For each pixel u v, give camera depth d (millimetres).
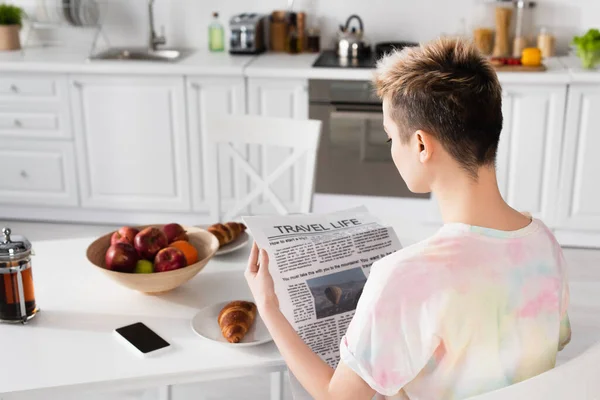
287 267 1340
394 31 3936
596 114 3357
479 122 1003
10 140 3791
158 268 1504
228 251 1746
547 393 884
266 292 1204
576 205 3514
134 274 1463
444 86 1002
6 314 1424
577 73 3311
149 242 1536
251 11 4016
